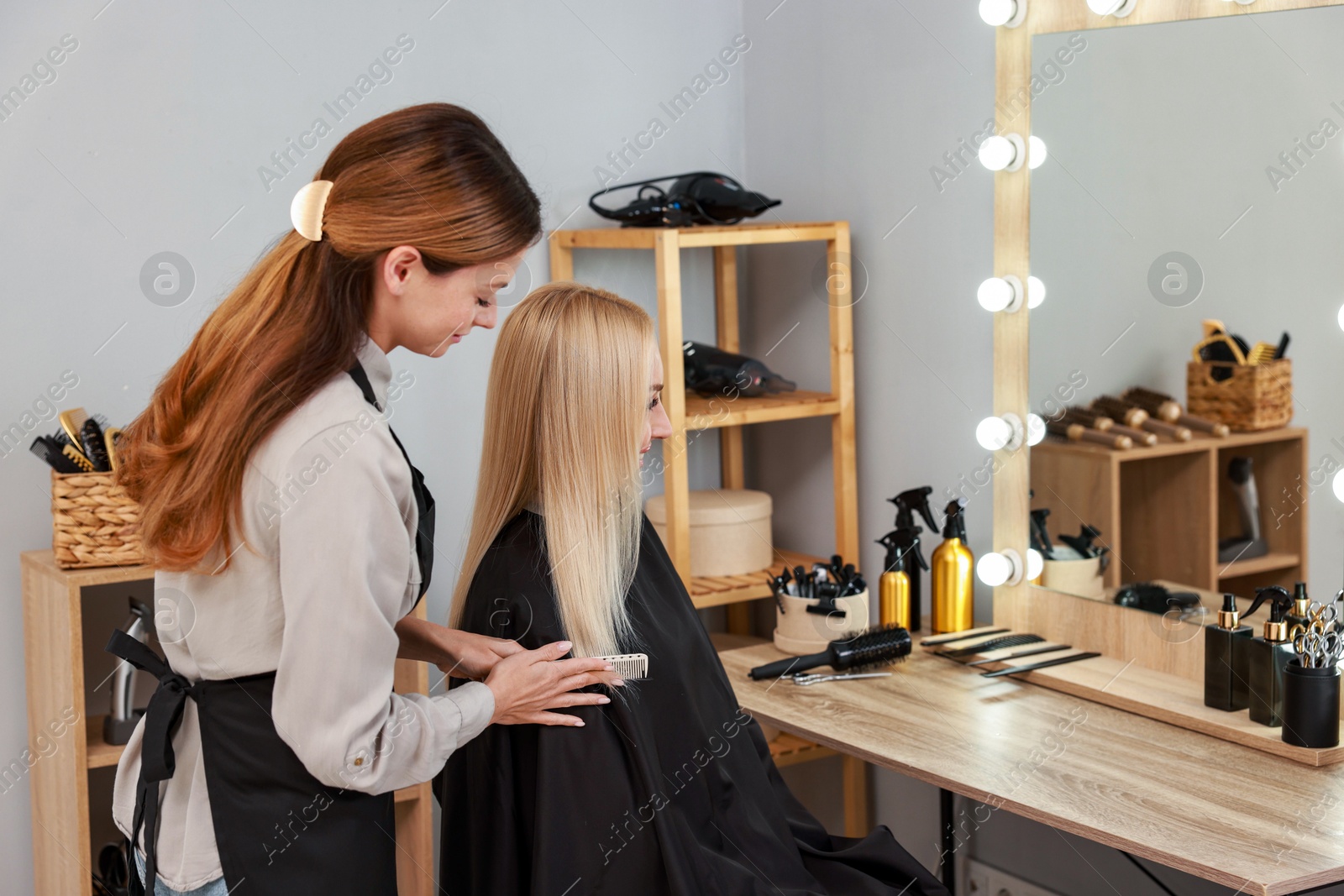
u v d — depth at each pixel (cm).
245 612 107
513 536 136
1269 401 156
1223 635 155
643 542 145
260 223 208
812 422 245
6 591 194
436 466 229
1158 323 169
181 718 114
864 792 229
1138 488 173
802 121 238
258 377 104
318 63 211
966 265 202
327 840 110
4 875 198
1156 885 184
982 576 195
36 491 195
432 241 106
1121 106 170
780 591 194
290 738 104
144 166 198
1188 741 152
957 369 206
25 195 190
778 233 218
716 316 259
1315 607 153
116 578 174
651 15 242
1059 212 181
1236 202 158
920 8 207
